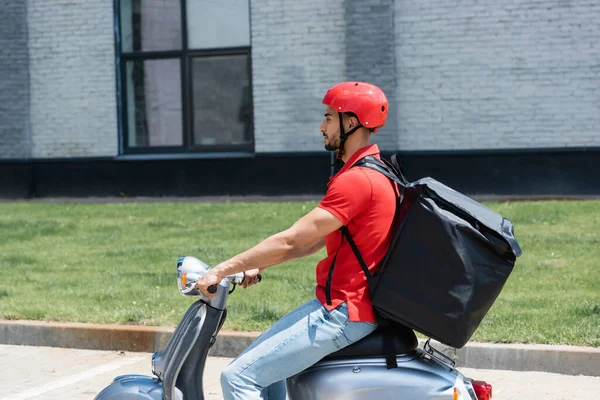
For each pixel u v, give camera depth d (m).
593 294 12.19
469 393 5.43
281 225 18.92
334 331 5.32
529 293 12.39
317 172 23.52
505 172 22.47
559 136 22.23
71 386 9.84
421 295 5.14
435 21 22.64
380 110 5.52
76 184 25.31
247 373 5.46
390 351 5.39
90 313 12.05
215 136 24.97
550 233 16.73
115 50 25.03
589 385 9.30
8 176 25.58
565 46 22.03
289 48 23.58
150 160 24.66
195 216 20.55
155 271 14.85
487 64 22.45
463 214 5.21
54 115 25.44
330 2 23.19
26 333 11.74
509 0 22.20
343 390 5.34
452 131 22.78
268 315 11.49
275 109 23.80
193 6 24.78
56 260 16.14
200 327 5.84
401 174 5.72
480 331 10.40
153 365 6.05
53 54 25.34
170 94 25.16
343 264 5.38
